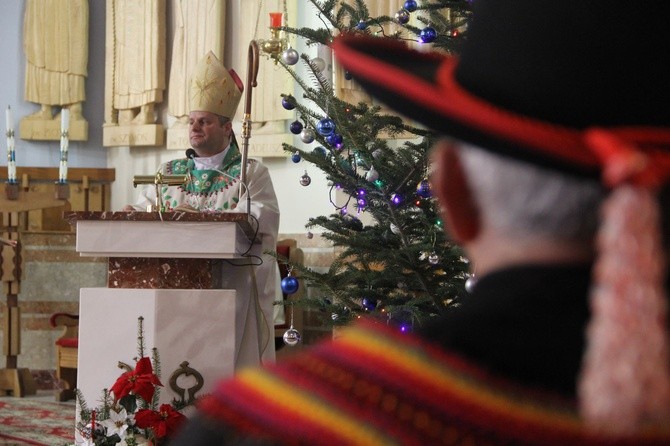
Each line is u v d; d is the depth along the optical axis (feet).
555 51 3.02
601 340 2.57
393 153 16.15
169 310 17.19
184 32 34.68
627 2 2.99
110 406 15.94
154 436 15.62
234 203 22.04
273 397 2.98
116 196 36.45
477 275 3.28
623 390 2.52
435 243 15.56
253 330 20.21
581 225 3.03
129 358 17.25
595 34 2.99
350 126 15.98
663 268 2.73
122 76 35.94
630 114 2.96
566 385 2.94
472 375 2.93
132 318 17.24
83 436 15.94
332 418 2.89
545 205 3.04
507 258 3.15
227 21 34.30
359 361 2.99
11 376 31.73
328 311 16.56
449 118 3.00
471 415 2.87
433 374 2.93
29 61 36.47
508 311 3.03
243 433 2.95
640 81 2.96
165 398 17.07
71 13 36.58
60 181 29.48
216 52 33.86
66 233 34.01
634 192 2.65
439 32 16.46
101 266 34.17
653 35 2.97
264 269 20.77
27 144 36.70
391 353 2.98
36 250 33.83
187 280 17.60
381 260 16.07
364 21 16.60
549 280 3.05
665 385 2.50
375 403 2.90
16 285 31.81
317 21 32.37
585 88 2.98
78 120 36.58
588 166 2.86
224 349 17.31
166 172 22.71
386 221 16.37
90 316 17.28
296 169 32.60
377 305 16.38
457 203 3.28
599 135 2.82
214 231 17.02
